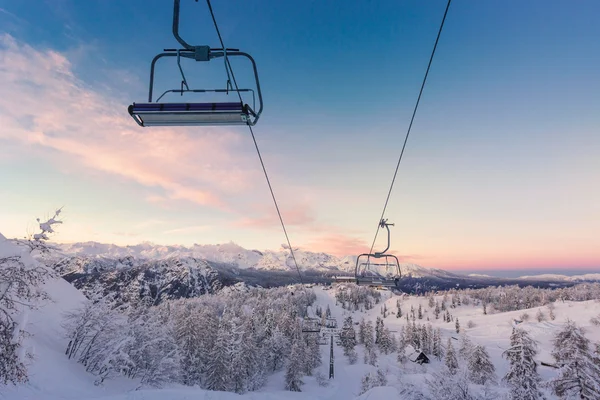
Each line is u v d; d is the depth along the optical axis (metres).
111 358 28.83
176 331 53.50
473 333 158.38
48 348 28.27
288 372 60.25
